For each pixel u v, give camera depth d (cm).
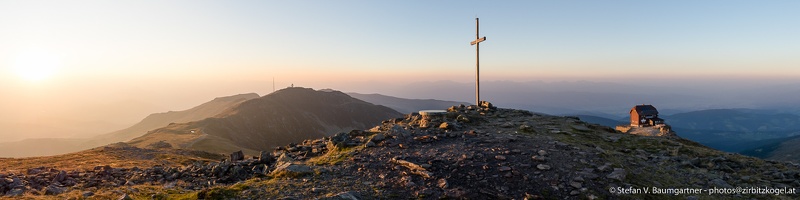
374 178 1598
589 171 1650
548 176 1584
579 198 1405
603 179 1580
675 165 1933
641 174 1717
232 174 1856
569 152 1928
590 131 2833
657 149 2297
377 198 1373
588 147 2127
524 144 2091
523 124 2925
